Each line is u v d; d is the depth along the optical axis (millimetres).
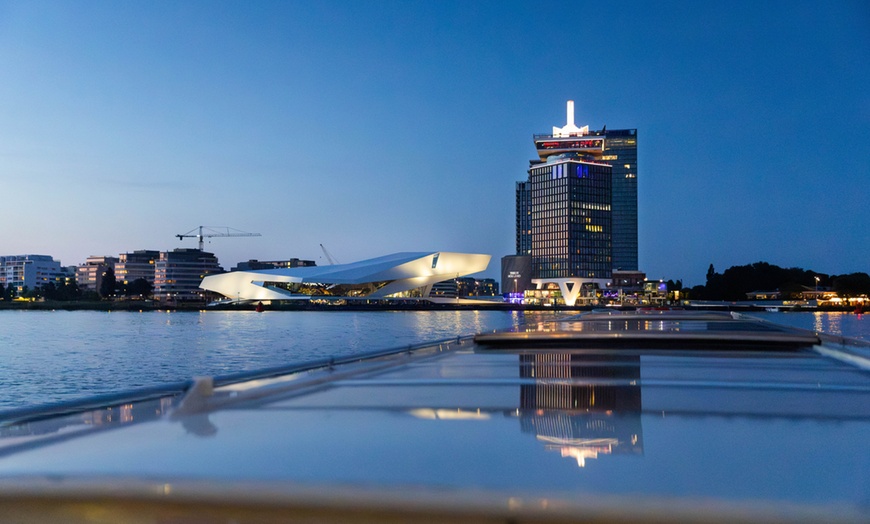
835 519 1629
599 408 3340
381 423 2971
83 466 2145
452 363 6301
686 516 1649
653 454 2328
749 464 2180
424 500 1726
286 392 4133
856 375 5141
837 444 2506
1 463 2213
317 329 115875
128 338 89375
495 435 2680
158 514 1793
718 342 8133
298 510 1732
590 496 1774
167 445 2490
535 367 5832
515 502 1710
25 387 41719
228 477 1957
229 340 85188
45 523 1812
